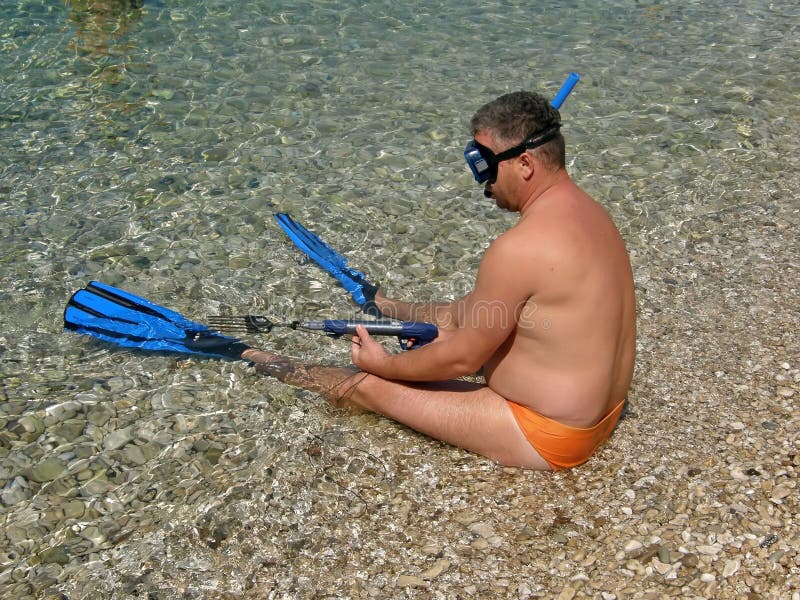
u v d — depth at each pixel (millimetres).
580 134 5820
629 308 3018
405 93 6316
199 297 4324
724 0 7938
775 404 3457
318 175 5355
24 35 6957
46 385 3711
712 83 6457
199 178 5301
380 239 4793
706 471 3117
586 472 3166
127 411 3572
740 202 5055
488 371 3197
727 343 3879
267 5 7648
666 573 2709
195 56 6762
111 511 3094
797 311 4086
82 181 5238
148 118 5922
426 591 2723
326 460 3297
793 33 7246
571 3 7887
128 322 3955
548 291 2846
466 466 3234
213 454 3350
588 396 2971
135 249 4660
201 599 2742
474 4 7828
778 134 5766
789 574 2656
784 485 3000
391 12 7629
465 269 4551
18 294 4289
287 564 2859
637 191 5180
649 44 7086
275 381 3719
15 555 2918
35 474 3250
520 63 6762
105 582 2811
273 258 4621
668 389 3596
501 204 3109
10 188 5137
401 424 3457
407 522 3004
